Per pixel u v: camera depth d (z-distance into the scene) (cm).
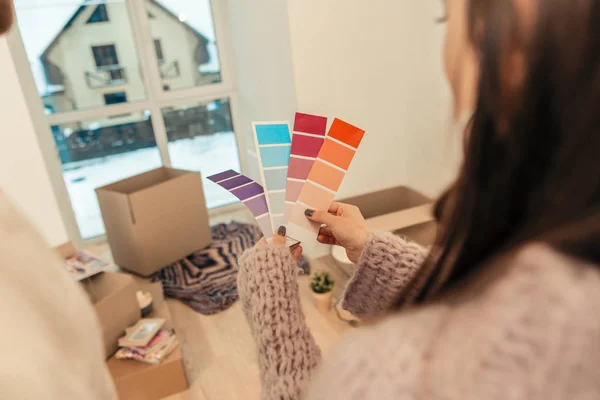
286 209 69
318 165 69
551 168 23
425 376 24
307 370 51
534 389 22
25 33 234
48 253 47
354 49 207
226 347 175
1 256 39
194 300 206
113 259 242
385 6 206
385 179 236
